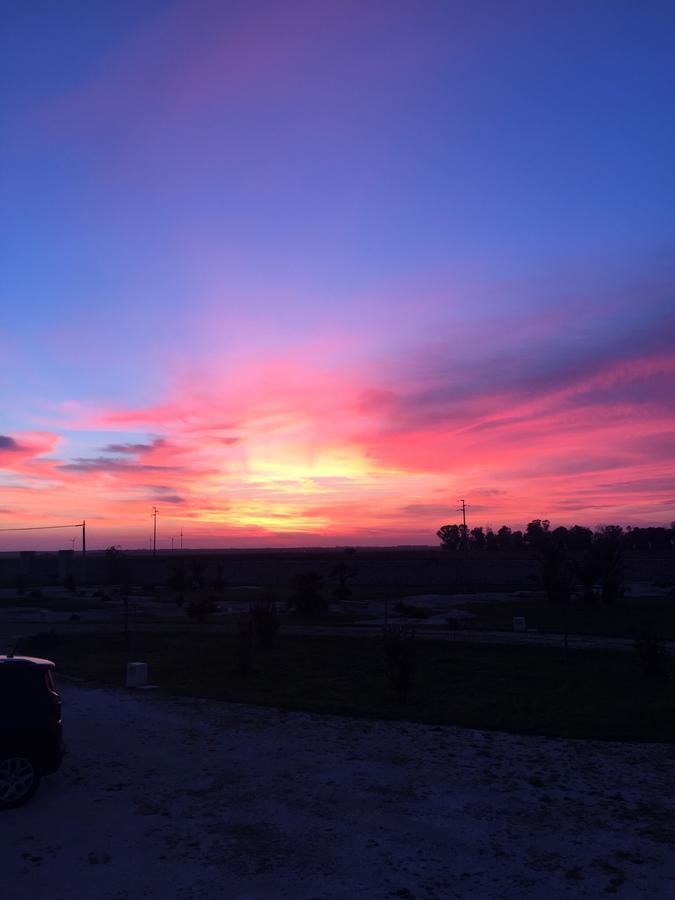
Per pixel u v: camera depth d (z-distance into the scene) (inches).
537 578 2001.7
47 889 226.7
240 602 1989.4
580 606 1630.2
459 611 1596.9
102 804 314.0
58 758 322.3
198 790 337.7
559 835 278.2
